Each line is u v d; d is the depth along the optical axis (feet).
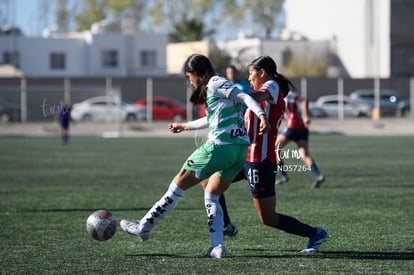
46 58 599.57
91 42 608.60
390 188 145.07
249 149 76.48
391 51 626.64
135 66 618.03
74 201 128.98
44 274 70.90
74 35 642.22
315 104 498.69
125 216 111.24
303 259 76.38
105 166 205.98
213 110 74.23
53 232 96.43
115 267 73.51
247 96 72.02
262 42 636.89
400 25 627.05
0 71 573.33
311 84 541.34
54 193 141.49
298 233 79.20
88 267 73.72
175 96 541.34
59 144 316.60
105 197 134.62
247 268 71.72
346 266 72.59
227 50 510.17
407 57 629.51
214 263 74.49
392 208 116.37
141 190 146.20
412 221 102.89
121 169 195.93
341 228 97.09
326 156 235.20
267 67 77.87
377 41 629.10
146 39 622.13
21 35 632.38
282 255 78.84
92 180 166.81
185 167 75.46
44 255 80.64
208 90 74.02
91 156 245.45
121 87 524.93
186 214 111.14
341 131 407.03
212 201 77.30
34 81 486.38
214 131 74.28
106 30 638.53
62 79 495.00
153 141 338.13
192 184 76.23
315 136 372.17
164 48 626.64
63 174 182.39
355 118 483.92
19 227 100.78
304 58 645.10
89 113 449.89
